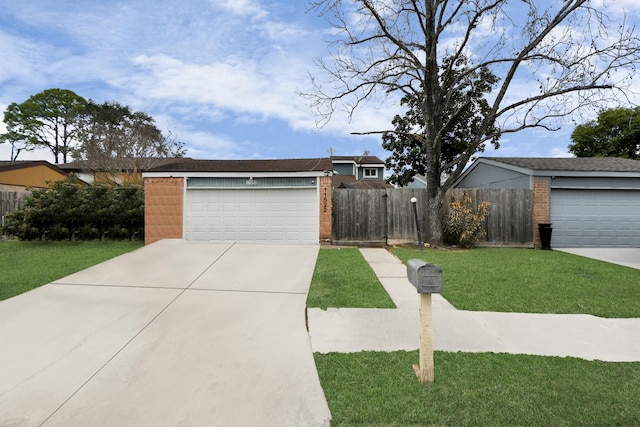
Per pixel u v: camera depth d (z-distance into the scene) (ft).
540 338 12.84
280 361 11.01
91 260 25.55
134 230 37.91
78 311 15.14
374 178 112.16
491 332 13.35
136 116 97.91
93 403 8.83
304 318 14.70
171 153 79.46
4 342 12.18
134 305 15.98
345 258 27.43
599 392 9.18
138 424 8.05
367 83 35.73
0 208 39.01
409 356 11.28
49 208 35.91
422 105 36.14
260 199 36.55
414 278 9.80
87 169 72.79
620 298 17.47
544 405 8.59
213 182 36.52
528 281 20.72
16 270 22.02
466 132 65.26
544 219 36.91
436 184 34.88
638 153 71.67
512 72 32.53
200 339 12.62
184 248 29.19
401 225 36.86
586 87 30.07
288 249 29.68
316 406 8.69
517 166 40.65
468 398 8.87
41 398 9.02
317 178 36.22
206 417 8.30
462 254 30.89
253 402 8.89
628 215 37.78
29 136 116.26
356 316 14.90
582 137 77.41
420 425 7.88
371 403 8.72
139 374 10.22
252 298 17.22
